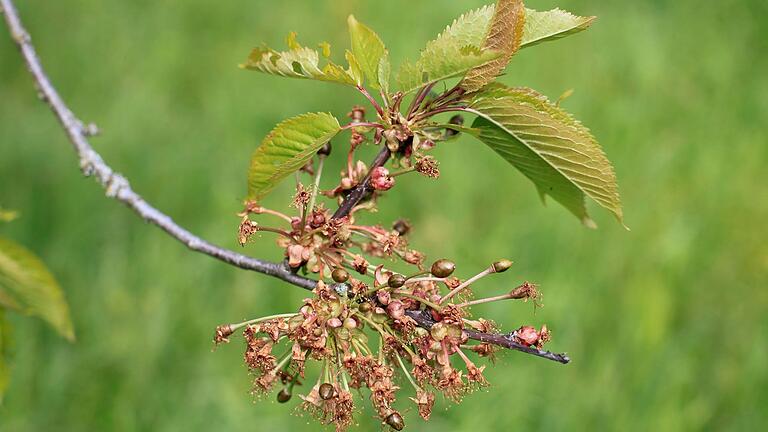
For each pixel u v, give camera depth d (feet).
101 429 24.21
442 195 30.91
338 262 12.76
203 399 24.48
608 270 28.14
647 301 26.30
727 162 33.60
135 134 33.96
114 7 41.81
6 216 14.79
